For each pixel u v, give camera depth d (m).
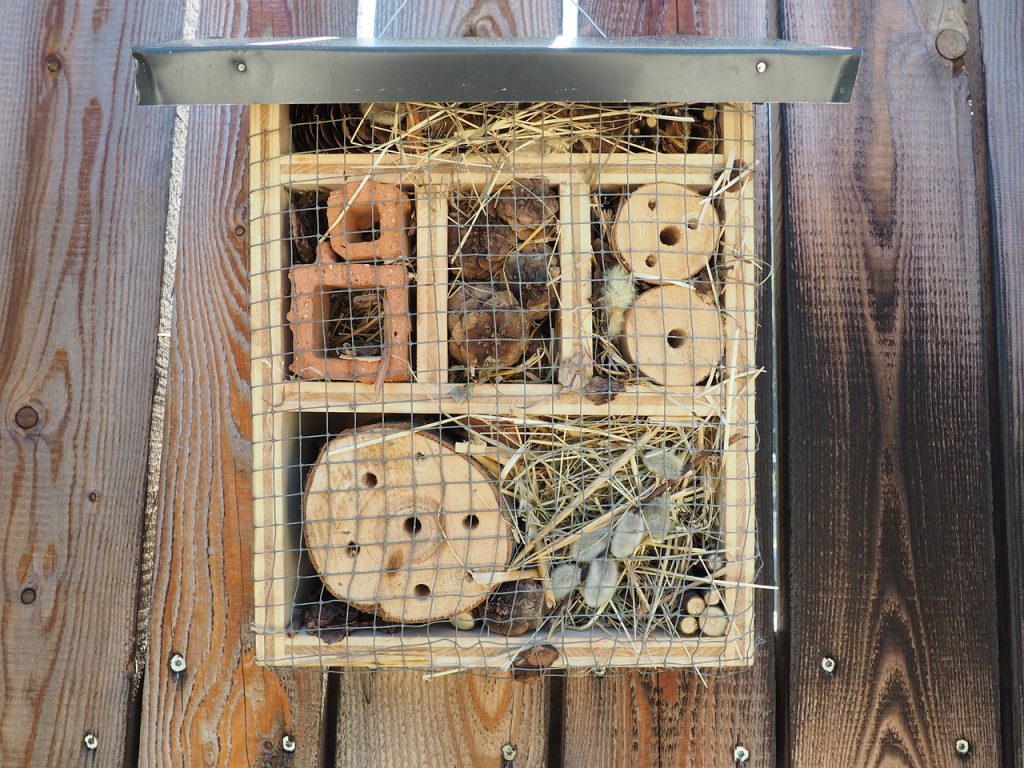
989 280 0.94
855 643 0.91
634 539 0.79
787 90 0.71
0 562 0.90
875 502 0.92
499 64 0.70
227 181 0.94
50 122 0.94
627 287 0.78
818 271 0.93
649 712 0.90
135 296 0.93
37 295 0.92
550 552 0.79
